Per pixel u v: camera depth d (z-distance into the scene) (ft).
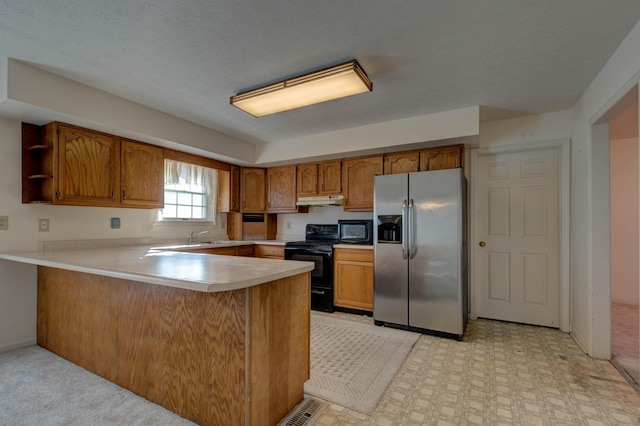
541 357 8.11
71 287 7.72
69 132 8.54
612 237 13.58
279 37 6.05
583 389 6.57
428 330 9.75
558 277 10.41
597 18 5.45
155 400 6.01
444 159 10.94
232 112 10.13
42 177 8.34
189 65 7.14
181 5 5.14
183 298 5.62
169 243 12.42
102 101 8.52
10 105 7.22
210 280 4.47
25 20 5.51
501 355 8.23
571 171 9.94
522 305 10.94
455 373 7.25
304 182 14.01
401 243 10.19
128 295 6.44
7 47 6.41
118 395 6.26
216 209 14.61
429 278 9.75
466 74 7.54
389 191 10.46
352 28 5.77
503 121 10.99
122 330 6.56
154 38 6.10
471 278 11.46
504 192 11.22
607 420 5.58
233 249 13.23
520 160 11.00
